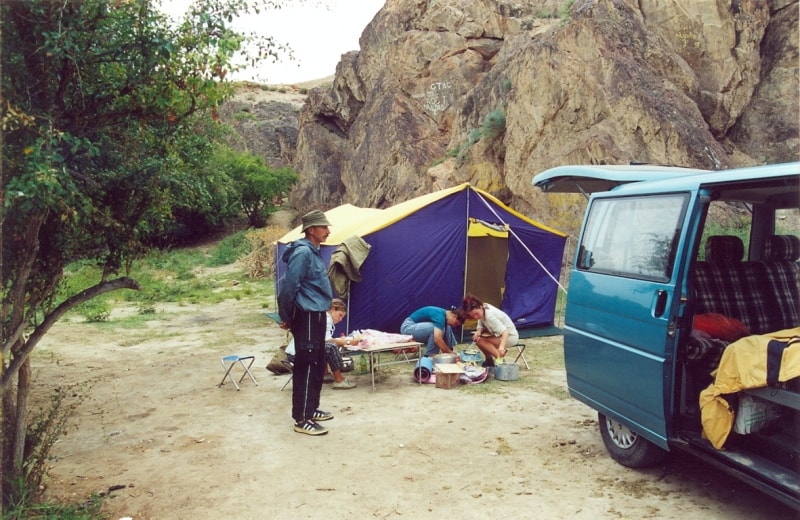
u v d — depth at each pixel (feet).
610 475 15.03
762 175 11.57
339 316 25.18
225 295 57.98
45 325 12.96
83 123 12.61
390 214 34.27
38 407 22.27
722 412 11.89
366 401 22.15
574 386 16.47
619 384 14.35
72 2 11.02
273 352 31.99
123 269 15.83
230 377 26.27
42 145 10.72
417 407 21.21
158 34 11.87
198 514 13.42
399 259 31.91
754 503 13.38
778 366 11.09
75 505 13.73
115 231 13.80
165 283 67.05
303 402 18.66
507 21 82.07
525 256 35.37
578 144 52.31
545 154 55.01
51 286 13.34
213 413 21.26
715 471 15.21
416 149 81.66
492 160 62.85
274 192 108.68
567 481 14.73
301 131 115.65
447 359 25.88
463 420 19.63
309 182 110.42
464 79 82.02
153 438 18.72
